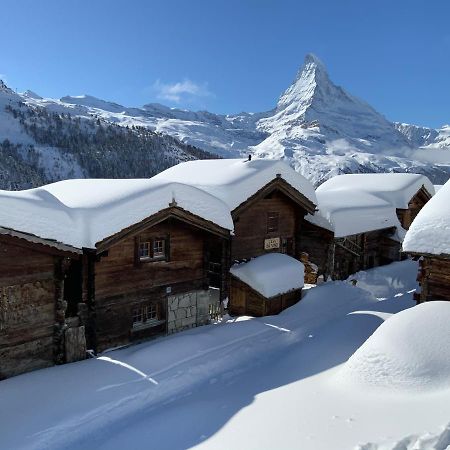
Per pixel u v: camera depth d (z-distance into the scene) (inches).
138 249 527.2
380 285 936.3
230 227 593.3
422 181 1148.5
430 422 255.4
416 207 1194.0
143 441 322.7
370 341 394.3
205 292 617.6
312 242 925.8
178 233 579.2
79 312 474.9
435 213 519.5
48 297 442.6
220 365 471.5
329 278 896.9
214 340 523.5
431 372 340.8
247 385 421.4
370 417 287.1
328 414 305.1
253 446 275.0
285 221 822.5
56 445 319.9
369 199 1039.0
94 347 486.6
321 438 265.6
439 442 224.5
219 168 753.0
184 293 591.5
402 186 1110.4
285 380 419.5
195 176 737.6
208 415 350.0
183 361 464.1
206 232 597.0
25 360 427.8
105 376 419.2
